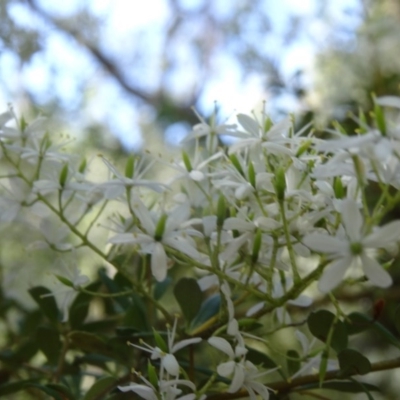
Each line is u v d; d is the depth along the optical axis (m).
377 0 0.53
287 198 0.22
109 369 0.32
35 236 0.41
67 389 0.25
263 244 0.23
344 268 0.19
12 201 0.27
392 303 0.41
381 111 0.19
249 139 0.24
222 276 0.23
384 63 0.50
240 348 0.22
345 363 0.23
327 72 0.50
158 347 0.22
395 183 0.20
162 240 0.22
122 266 0.26
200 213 0.26
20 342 0.35
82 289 0.26
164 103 0.62
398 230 0.19
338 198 0.22
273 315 0.27
